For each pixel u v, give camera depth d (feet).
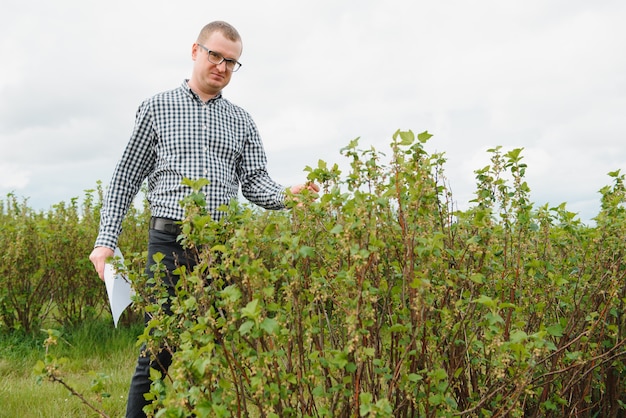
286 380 7.45
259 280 7.18
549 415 10.14
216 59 11.26
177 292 8.17
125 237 23.66
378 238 7.66
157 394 7.78
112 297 9.51
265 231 7.99
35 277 21.59
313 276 8.25
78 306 23.41
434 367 8.15
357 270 7.10
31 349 19.29
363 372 7.90
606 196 10.72
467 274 8.39
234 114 12.06
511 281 9.30
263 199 11.89
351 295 7.32
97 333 20.29
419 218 8.31
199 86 11.55
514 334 6.98
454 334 8.48
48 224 22.72
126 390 14.67
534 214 10.59
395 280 8.60
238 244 7.18
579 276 9.94
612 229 10.03
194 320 8.61
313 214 8.40
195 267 7.73
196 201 8.01
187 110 11.38
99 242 10.78
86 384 15.20
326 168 8.43
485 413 7.97
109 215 11.03
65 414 12.95
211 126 11.41
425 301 7.58
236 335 7.57
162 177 11.21
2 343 19.65
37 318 22.15
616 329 9.46
